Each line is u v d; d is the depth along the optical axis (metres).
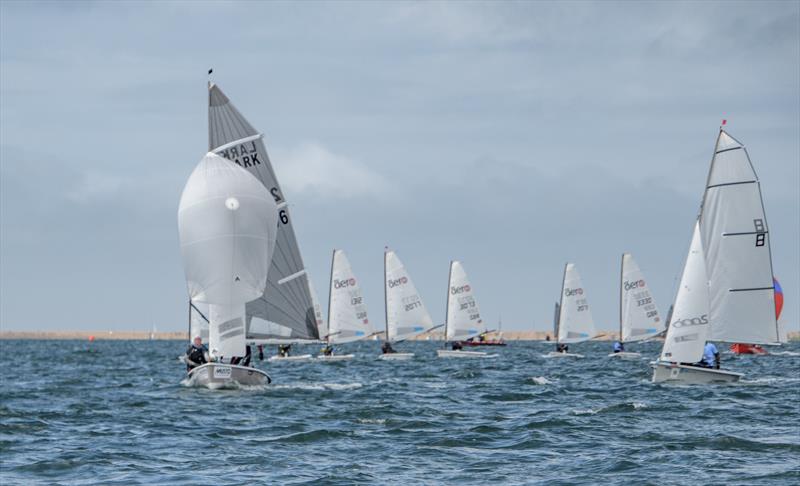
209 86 176.88
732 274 172.38
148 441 104.00
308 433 108.25
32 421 122.19
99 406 141.75
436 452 95.81
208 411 132.75
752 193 171.50
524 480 81.12
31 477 83.19
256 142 178.75
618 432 108.62
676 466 86.19
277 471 85.44
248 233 152.75
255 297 155.12
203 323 182.25
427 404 143.62
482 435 107.44
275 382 194.62
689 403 139.00
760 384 167.25
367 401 147.50
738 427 112.31
